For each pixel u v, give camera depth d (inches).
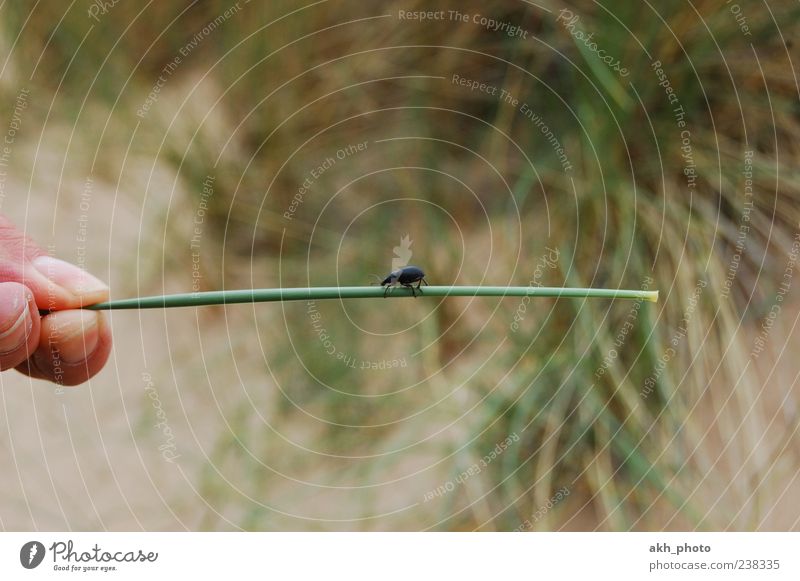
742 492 44.4
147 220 46.7
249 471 45.8
